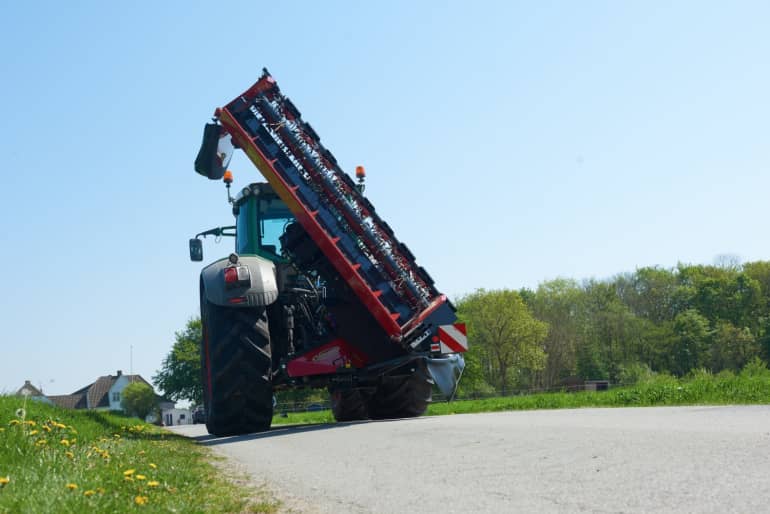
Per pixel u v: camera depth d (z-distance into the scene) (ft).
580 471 14.02
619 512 10.41
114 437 27.89
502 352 237.66
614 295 287.48
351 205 33.55
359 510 12.41
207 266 33.19
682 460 13.97
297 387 37.52
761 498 10.32
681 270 309.22
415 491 13.74
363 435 25.90
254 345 32.22
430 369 34.91
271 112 34.45
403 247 33.96
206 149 36.27
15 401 30.07
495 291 245.04
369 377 35.78
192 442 29.30
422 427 26.78
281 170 33.86
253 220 38.32
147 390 283.59
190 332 218.38
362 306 34.14
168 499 13.43
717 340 261.85
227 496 14.40
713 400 37.32
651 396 40.27
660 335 265.75
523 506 11.47
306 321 35.24
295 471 17.99
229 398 32.14
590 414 28.35
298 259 35.06
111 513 11.78
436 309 33.50
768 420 20.26
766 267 291.38
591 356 266.16
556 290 283.38
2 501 12.16
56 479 14.48
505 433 21.79
